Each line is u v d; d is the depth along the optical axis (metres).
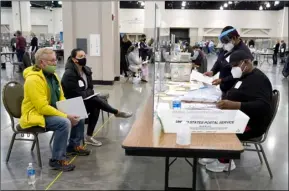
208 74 4.01
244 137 2.62
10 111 2.85
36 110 2.76
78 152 3.24
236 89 2.58
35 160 3.06
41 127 2.79
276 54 13.17
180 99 2.54
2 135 3.75
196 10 20.97
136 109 5.33
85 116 2.90
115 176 2.76
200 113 1.94
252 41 15.73
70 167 2.85
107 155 3.26
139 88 7.49
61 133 2.76
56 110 2.76
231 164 2.87
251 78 2.54
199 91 2.87
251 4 19.58
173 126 1.94
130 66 8.62
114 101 6.00
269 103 2.50
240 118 1.95
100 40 7.74
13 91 2.85
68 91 3.23
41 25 23.19
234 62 2.59
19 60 10.34
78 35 7.73
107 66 7.86
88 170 2.88
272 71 10.79
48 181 2.64
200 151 1.70
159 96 2.89
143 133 1.95
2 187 2.50
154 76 2.95
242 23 20.11
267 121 2.55
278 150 2.22
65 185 2.57
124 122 4.50
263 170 2.88
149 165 3.01
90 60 7.86
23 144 3.49
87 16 7.64
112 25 7.79
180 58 4.99
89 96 3.37
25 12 18.61
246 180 2.66
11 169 2.85
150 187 2.54
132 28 20.78
